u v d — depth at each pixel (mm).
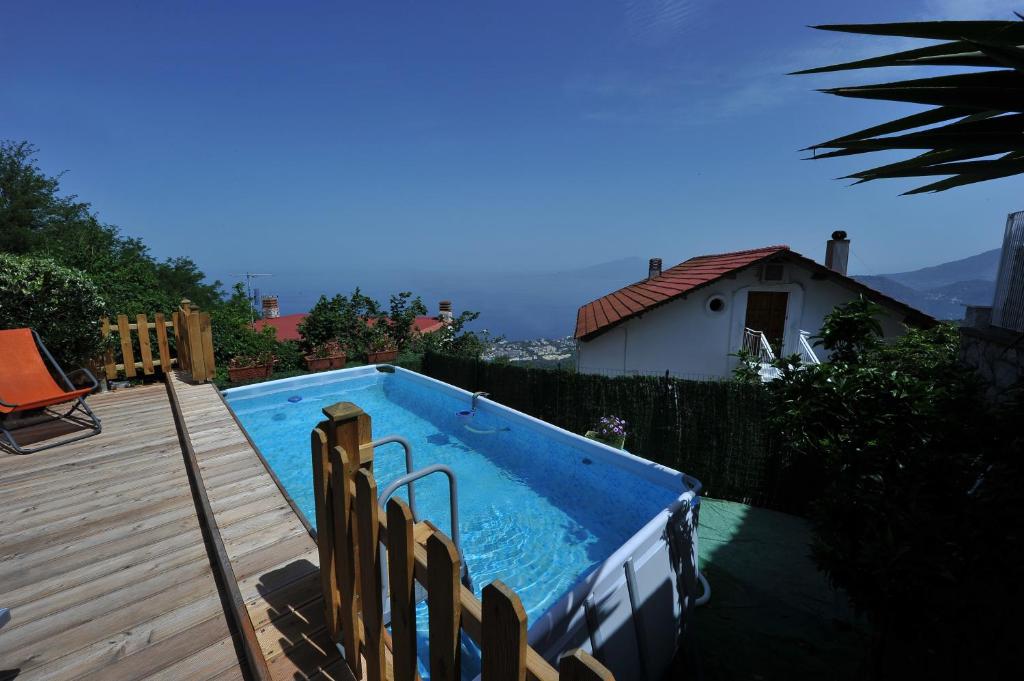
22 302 5406
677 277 14648
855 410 3193
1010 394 3098
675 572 3801
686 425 7359
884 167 1344
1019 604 1989
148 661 2107
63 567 2746
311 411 8938
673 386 7473
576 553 4730
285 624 2246
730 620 4410
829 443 3150
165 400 6078
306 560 2729
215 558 2816
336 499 1788
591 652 2900
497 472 6461
